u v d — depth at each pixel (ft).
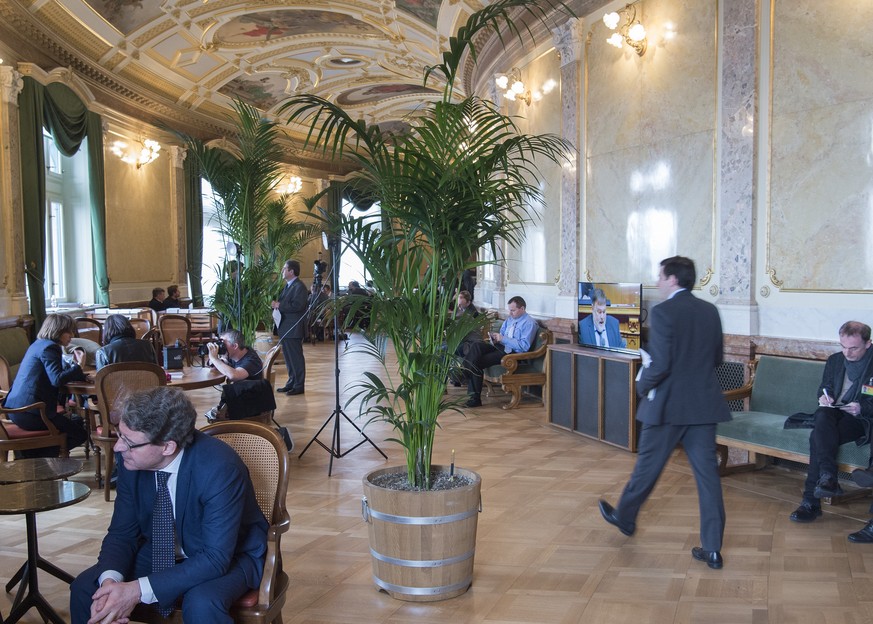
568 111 26.63
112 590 7.81
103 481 18.38
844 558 13.10
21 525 15.12
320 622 10.80
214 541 8.21
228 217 33.37
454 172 11.84
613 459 20.29
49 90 33.06
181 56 43.19
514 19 29.45
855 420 15.01
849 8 16.98
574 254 26.66
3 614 11.09
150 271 46.60
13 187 30.07
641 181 23.29
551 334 28.43
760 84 19.10
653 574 12.47
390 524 11.46
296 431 24.08
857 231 16.98
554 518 15.35
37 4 30.91
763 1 18.93
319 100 11.39
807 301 18.11
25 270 31.12
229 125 54.13
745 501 16.43
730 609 11.14
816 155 17.80
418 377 11.98
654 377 12.86
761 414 18.03
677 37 21.70
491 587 12.02
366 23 42.06
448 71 12.52
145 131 45.34
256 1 38.58
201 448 8.52
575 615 10.99
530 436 23.32
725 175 19.98
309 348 50.72
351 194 12.95
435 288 12.09
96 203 38.63
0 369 20.08
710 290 20.72
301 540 14.16
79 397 20.04
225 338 20.59
